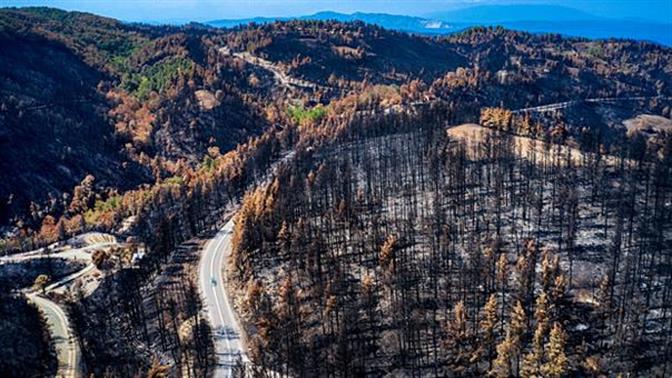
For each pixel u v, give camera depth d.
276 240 132.88
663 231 126.81
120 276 130.62
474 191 152.62
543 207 140.62
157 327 112.31
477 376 89.62
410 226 128.75
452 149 172.62
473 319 97.00
